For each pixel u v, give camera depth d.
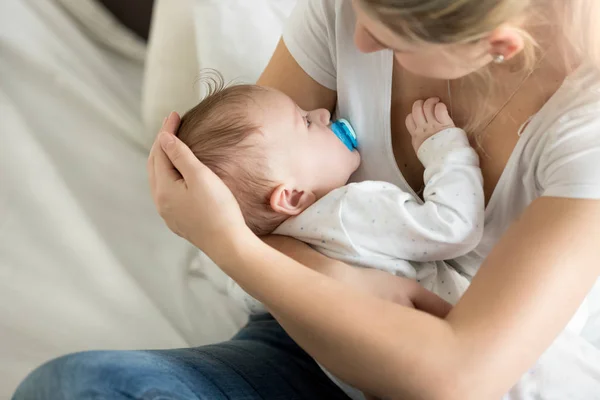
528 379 0.75
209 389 0.65
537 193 0.72
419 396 0.59
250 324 1.04
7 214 1.07
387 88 0.82
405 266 0.80
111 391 0.54
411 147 0.86
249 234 0.69
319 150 0.85
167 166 0.75
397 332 0.60
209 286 1.14
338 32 0.80
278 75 0.94
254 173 0.83
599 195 0.60
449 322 0.61
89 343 0.96
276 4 1.27
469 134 0.79
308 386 0.88
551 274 0.59
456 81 0.78
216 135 0.84
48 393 0.55
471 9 0.51
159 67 1.28
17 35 1.33
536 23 0.63
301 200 0.86
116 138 1.33
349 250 0.79
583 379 0.75
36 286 1.00
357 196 0.80
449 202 0.75
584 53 0.63
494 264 0.62
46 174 1.14
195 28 1.22
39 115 1.28
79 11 1.63
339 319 0.61
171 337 1.00
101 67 1.52
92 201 1.21
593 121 0.63
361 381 0.64
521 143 0.69
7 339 0.93
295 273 0.65
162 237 1.20
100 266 1.04
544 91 0.68
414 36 0.54
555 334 0.60
